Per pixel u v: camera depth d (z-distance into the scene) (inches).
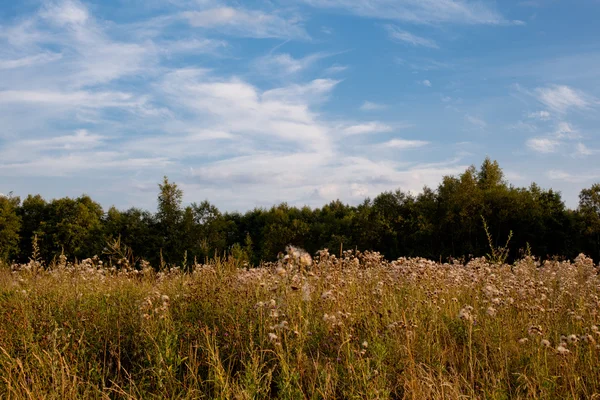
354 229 1574.8
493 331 219.5
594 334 208.2
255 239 1857.8
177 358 185.0
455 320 238.5
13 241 1660.9
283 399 165.0
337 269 308.8
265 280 278.7
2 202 1689.2
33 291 282.7
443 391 167.6
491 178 1932.8
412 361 178.2
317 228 1701.5
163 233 1200.8
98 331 221.1
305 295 234.4
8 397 164.1
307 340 210.5
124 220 1243.8
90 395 176.2
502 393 169.3
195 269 334.0
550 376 183.9
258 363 182.9
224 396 166.2
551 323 233.1
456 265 399.2
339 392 177.6
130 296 279.0
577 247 1254.9
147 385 179.2
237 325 213.3
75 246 1633.9
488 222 1342.3
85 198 1838.1
